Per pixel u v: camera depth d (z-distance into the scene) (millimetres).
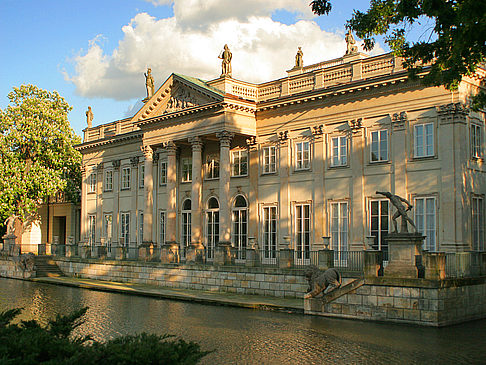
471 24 17781
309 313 26641
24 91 60781
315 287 26641
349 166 35062
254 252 34500
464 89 31109
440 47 22703
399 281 24000
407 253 24500
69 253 51156
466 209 30531
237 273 34594
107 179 56719
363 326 23312
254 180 40438
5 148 57312
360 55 37156
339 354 18062
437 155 31141
